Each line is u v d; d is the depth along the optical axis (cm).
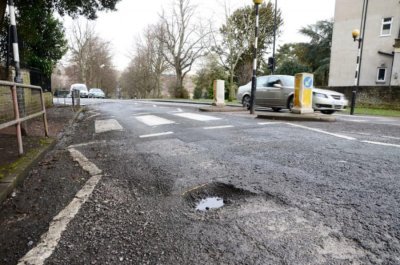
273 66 1752
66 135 709
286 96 1272
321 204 258
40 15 1233
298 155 430
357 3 2570
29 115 526
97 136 666
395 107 1894
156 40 4519
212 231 219
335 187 297
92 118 1093
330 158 409
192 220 239
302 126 742
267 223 228
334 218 232
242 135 608
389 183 305
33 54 1554
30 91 564
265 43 3412
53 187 329
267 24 3150
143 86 5691
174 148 499
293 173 346
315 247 194
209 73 3891
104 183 336
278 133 629
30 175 376
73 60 5416
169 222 237
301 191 290
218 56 3419
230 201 278
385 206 251
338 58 2727
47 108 1555
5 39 1227
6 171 357
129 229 227
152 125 789
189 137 595
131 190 311
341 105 1192
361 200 264
